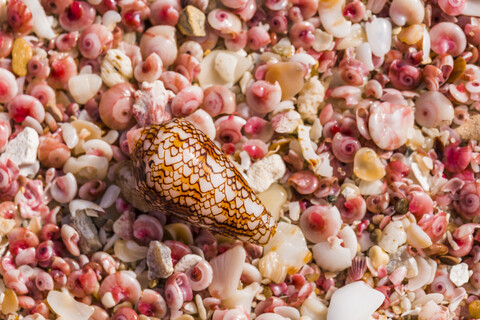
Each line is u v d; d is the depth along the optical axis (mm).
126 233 248
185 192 228
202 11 254
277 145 255
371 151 254
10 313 246
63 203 249
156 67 249
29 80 251
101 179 250
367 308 250
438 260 257
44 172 251
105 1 251
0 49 249
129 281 246
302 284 252
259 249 251
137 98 248
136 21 251
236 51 256
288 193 256
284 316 250
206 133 250
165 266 245
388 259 254
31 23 250
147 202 237
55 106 250
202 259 248
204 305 249
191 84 255
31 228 248
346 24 257
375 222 256
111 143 251
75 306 246
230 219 234
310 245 256
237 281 248
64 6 251
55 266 245
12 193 247
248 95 254
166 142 229
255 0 257
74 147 250
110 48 252
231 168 234
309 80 256
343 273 256
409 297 256
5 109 251
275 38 257
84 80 250
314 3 255
